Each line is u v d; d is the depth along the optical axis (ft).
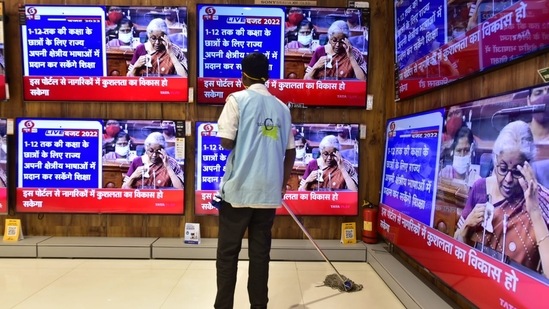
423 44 7.47
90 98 9.77
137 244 9.53
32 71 9.68
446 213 6.29
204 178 9.89
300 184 9.93
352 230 10.03
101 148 9.81
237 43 9.70
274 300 7.24
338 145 9.94
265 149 5.84
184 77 9.75
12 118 9.77
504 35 5.07
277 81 9.79
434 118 6.91
